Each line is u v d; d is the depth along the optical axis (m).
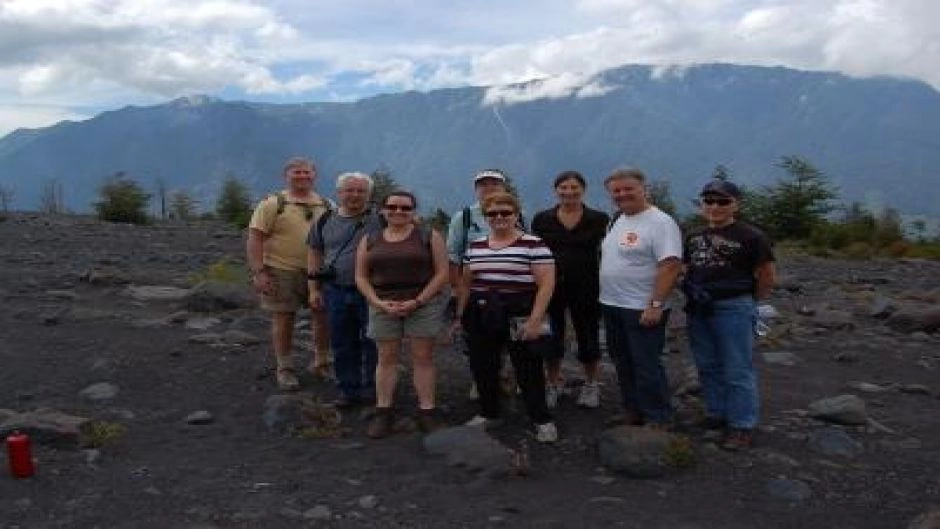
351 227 7.68
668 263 6.69
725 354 6.89
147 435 7.25
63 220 29.53
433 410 7.26
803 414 7.84
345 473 6.38
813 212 33.34
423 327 7.11
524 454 6.64
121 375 8.86
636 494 6.06
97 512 5.67
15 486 6.02
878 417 7.94
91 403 8.08
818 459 6.74
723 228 6.85
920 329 12.08
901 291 16.75
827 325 12.20
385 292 7.09
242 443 7.05
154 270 16.88
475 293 7.04
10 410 7.73
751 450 6.82
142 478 6.25
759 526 5.58
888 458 6.81
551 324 7.74
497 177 7.57
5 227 24.50
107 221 32.12
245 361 9.41
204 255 19.77
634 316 6.89
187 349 9.83
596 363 7.86
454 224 7.62
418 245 7.09
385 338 7.13
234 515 5.64
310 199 8.43
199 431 7.35
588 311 7.65
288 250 8.22
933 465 6.68
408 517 5.65
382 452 6.79
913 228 34.09
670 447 6.48
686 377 8.98
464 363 9.54
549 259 6.93
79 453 6.71
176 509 5.73
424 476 6.29
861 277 19.05
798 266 21.86
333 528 5.48
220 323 11.41
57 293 13.23
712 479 6.31
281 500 5.88
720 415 7.27
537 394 7.02
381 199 7.84
